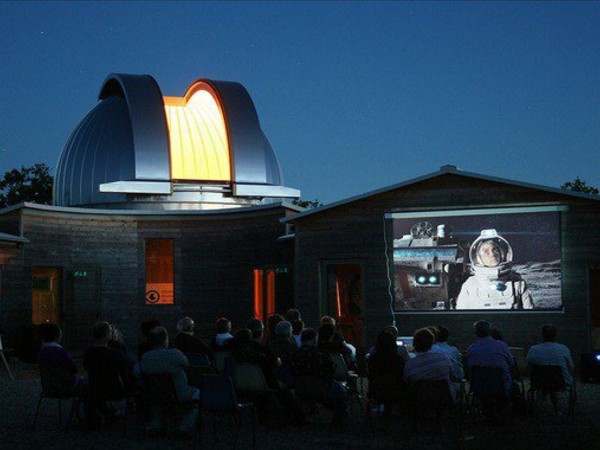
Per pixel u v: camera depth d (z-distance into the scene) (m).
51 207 25.38
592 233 19.30
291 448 10.75
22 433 12.11
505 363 12.23
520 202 19.70
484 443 10.90
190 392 11.45
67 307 26.16
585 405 14.46
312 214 21.44
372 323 20.66
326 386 11.84
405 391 11.62
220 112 31.08
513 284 19.64
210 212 27.20
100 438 11.69
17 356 23.22
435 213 20.27
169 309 27.38
